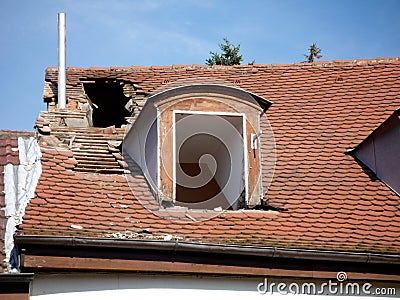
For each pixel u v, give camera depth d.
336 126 14.06
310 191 12.47
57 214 11.11
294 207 12.12
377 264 11.05
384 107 14.48
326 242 11.26
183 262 10.69
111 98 17.27
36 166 12.13
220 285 10.93
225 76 15.87
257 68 16.00
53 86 16.91
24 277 9.90
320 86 15.30
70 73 16.80
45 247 10.28
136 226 11.22
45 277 10.45
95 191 11.94
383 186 12.54
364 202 12.22
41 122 14.16
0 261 10.38
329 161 13.17
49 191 11.62
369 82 15.27
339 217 11.88
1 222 10.88
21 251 10.19
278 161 13.17
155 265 10.61
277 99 14.99
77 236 10.42
